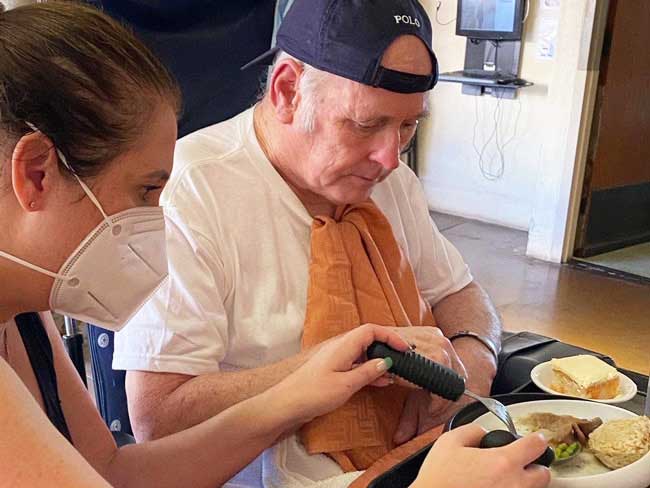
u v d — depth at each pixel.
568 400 1.00
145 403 1.06
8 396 0.50
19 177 0.62
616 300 3.40
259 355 1.14
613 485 0.81
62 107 0.60
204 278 1.09
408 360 0.97
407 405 1.11
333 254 1.13
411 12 1.04
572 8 3.66
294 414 0.96
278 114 1.13
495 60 4.35
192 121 1.52
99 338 1.33
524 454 0.74
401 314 1.16
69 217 0.66
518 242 4.24
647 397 0.99
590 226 3.98
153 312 1.06
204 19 1.47
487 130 4.52
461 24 4.34
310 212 1.19
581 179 3.85
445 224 4.59
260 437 0.97
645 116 4.06
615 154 3.98
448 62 4.62
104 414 1.38
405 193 1.38
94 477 0.52
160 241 0.75
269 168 1.15
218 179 1.13
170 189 1.11
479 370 1.22
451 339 1.31
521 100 4.33
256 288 1.14
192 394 1.05
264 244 1.14
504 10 4.13
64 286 0.70
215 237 1.11
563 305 3.33
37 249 0.67
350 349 0.98
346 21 1.02
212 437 0.96
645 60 3.94
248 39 1.53
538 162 4.34
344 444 1.03
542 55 4.17
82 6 0.66
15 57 0.59
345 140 1.07
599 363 1.10
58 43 0.61
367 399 1.06
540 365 1.16
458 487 0.72
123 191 0.68
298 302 1.15
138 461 0.95
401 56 1.01
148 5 1.40
